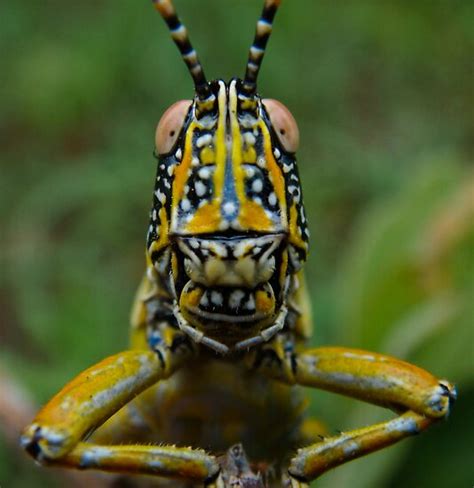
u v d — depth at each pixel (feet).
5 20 0.84
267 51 0.75
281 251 0.39
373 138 0.79
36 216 0.70
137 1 0.77
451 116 0.81
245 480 0.40
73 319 0.54
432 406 0.40
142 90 0.76
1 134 0.80
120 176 0.66
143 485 0.47
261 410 0.43
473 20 0.84
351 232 0.65
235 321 0.39
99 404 0.40
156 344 0.41
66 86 0.77
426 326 0.50
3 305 0.65
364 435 0.40
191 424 0.43
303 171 0.68
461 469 0.49
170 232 0.39
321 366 0.41
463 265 0.51
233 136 0.39
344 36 0.82
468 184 0.52
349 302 0.52
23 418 0.48
